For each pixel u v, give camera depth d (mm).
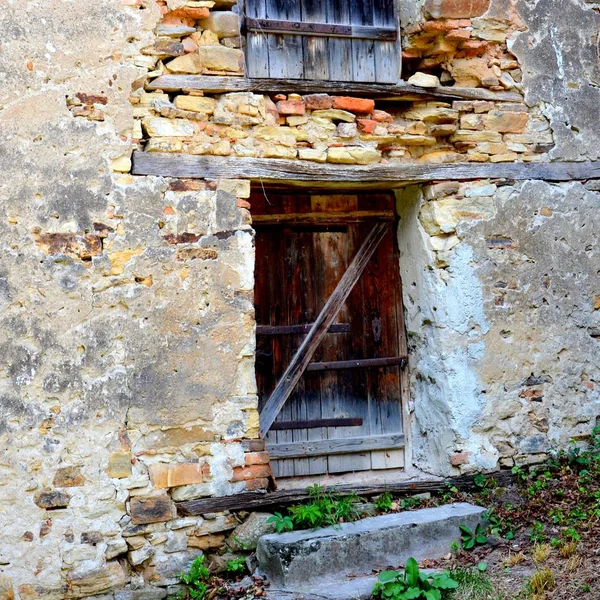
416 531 4949
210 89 5066
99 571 4664
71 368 4672
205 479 4926
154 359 4844
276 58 5309
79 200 4730
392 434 5891
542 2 5863
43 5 4699
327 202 5785
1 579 4496
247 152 5121
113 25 4840
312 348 5695
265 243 5664
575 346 5844
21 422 4570
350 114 5379
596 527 4977
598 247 5941
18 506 4547
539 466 5684
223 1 5105
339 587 4590
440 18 5547
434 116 5566
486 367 5605
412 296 5855
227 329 5012
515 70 5785
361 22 5508
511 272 5703
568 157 5887
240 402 5027
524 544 4949
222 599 4652
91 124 4773
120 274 4797
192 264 4953
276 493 5133
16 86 4629
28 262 4621
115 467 4730
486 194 5664
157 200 4898
